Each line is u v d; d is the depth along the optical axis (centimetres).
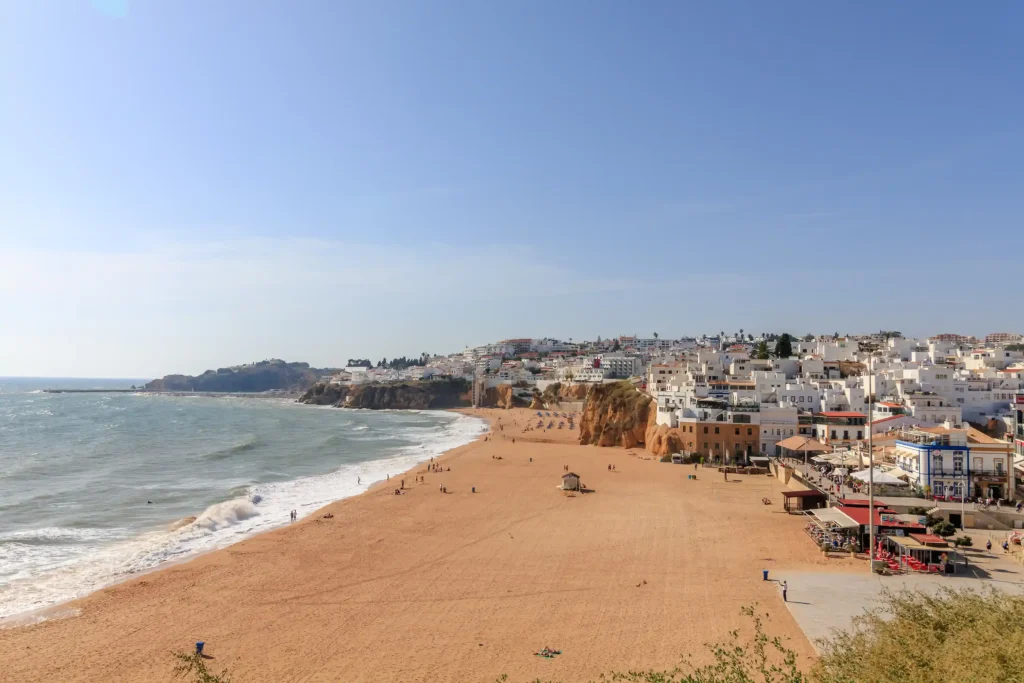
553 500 7481
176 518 6788
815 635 3525
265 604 4253
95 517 6819
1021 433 7156
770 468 9200
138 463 10869
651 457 11175
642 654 3412
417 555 5297
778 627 3659
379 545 5597
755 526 6028
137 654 3534
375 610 4131
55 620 4009
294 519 6656
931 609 2656
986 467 6334
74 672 3338
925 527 5025
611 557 5150
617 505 7125
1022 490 6397
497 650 3519
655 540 5616
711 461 10162
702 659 3312
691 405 11181
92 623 3959
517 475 9481
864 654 2375
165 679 3250
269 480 9269
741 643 3481
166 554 5409
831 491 6600
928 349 16625
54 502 7588
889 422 9369
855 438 9675
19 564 5156
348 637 3725
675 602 4134
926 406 9794
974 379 11700
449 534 5953
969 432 7538
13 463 10831
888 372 11706
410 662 3397
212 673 3291
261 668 3344
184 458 11519
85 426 18400
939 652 2133
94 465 10638
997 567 4616
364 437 16012
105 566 5088
